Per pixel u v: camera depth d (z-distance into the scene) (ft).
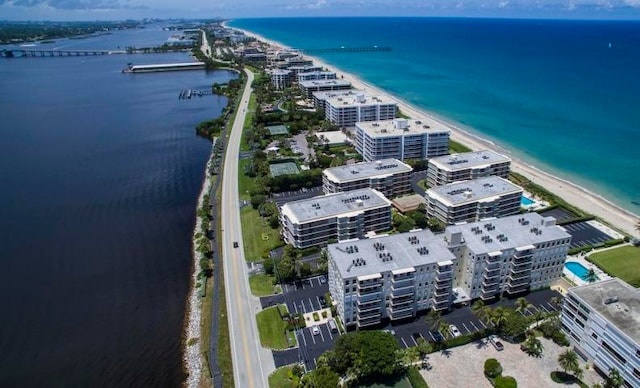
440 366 439.63
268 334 490.08
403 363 432.25
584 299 426.92
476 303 495.41
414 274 483.10
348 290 471.62
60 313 543.80
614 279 454.40
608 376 403.13
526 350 453.99
